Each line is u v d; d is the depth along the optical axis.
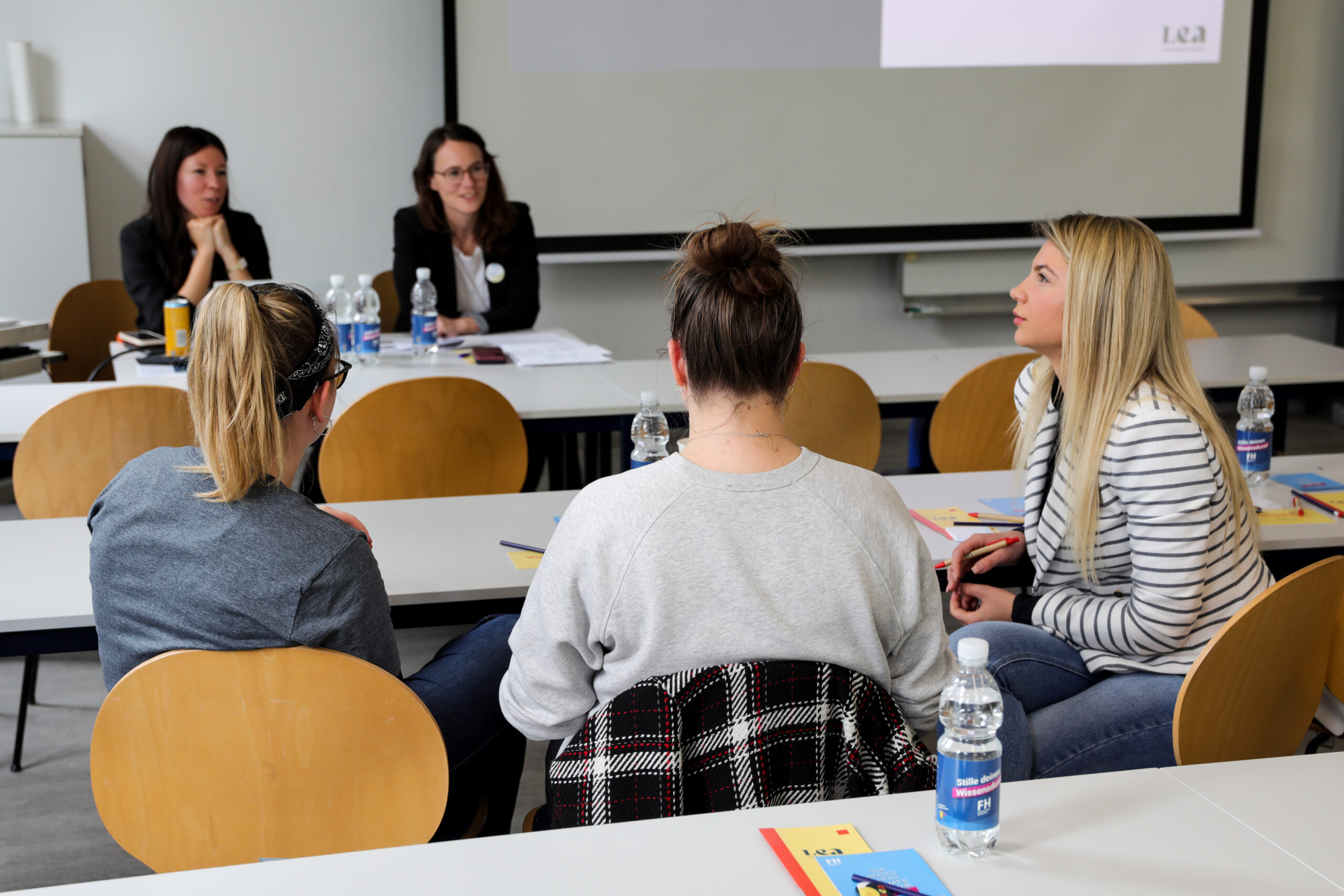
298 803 1.27
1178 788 1.08
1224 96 5.36
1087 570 1.67
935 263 5.35
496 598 1.71
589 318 5.27
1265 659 1.33
